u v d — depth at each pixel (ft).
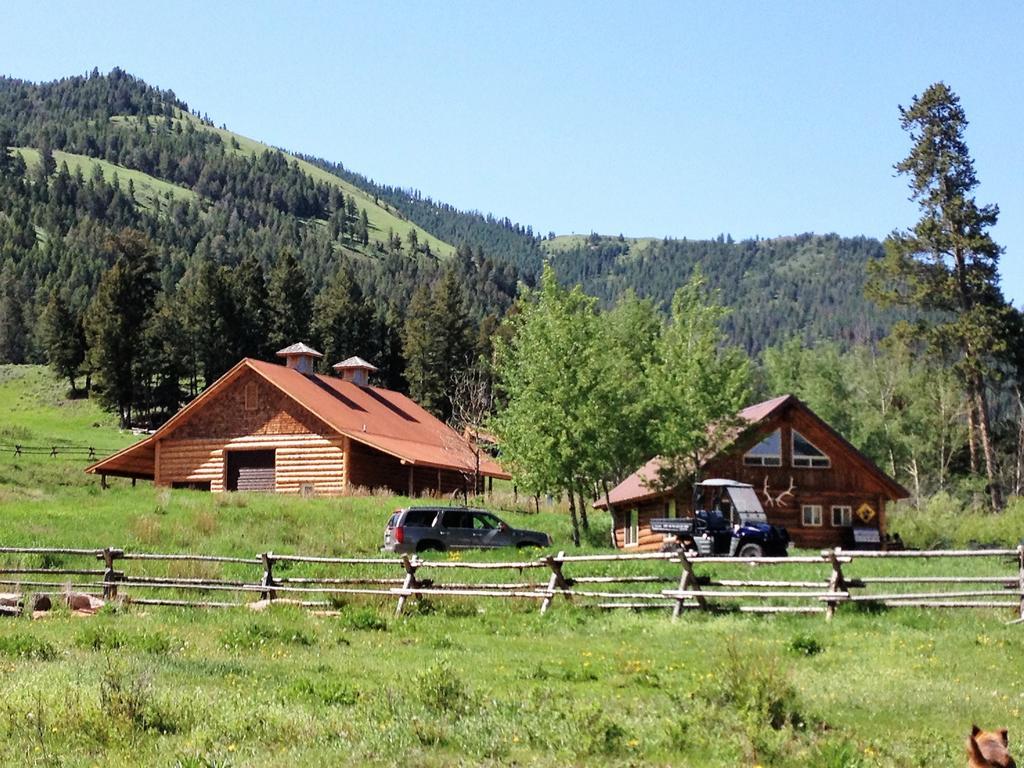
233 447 183.93
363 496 168.45
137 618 71.67
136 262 395.55
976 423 230.48
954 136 216.95
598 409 141.79
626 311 213.46
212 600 82.58
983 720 44.09
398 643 65.57
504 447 145.79
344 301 406.82
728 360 153.48
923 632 65.16
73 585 84.23
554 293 147.02
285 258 404.36
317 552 114.73
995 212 212.43
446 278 387.55
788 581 78.69
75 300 599.16
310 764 35.17
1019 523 152.97
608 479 169.27
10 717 38.86
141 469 197.88
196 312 374.63
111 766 34.40
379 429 189.06
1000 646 60.54
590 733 38.27
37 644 55.31
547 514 181.37
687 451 146.92
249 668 52.95
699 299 157.79
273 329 394.11
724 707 42.39
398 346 418.10
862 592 78.95
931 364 229.25
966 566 109.60
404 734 38.19
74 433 322.14
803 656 59.11
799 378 272.72
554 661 58.29
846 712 45.34
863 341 285.43
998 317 204.23
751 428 149.79
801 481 151.12
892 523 161.68
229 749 36.50
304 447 180.14
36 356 554.46
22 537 109.60
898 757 37.50
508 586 78.64
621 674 54.34
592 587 81.56
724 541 117.70
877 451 236.63
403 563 79.82
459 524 121.39
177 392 375.66
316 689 47.03
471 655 60.34
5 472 198.70
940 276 212.23
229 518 133.80
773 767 36.17
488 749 37.01
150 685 43.70
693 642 64.28
